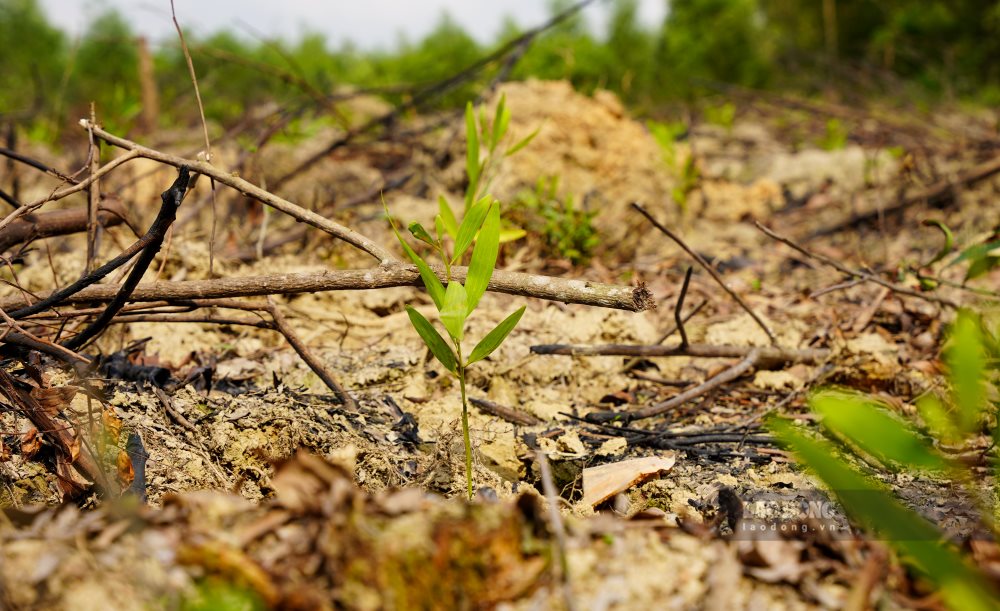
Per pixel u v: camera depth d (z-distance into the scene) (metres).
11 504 1.80
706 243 4.80
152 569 1.19
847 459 2.18
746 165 6.61
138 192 4.74
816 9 17.58
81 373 1.96
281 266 3.65
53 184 5.27
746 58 14.62
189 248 3.41
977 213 4.91
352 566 1.16
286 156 5.68
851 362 2.86
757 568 1.27
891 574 1.28
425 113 7.32
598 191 4.84
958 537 1.58
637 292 1.79
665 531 1.34
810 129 7.51
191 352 2.79
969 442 2.28
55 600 1.15
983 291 2.99
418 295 3.50
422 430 2.38
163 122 7.58
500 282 1.88
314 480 1.26
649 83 12.97
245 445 2.15
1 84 9.98
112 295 2.23
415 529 1.20
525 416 2.52
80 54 10.28
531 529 1.27
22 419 1.93
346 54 12.30
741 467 2.20
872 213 5.01
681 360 3.07
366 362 2.82
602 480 2.10
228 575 1.17
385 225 4.29
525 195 4.20
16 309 2.21
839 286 3.06
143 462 1.96
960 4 14.60
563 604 1.18
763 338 3.17
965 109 8.56
